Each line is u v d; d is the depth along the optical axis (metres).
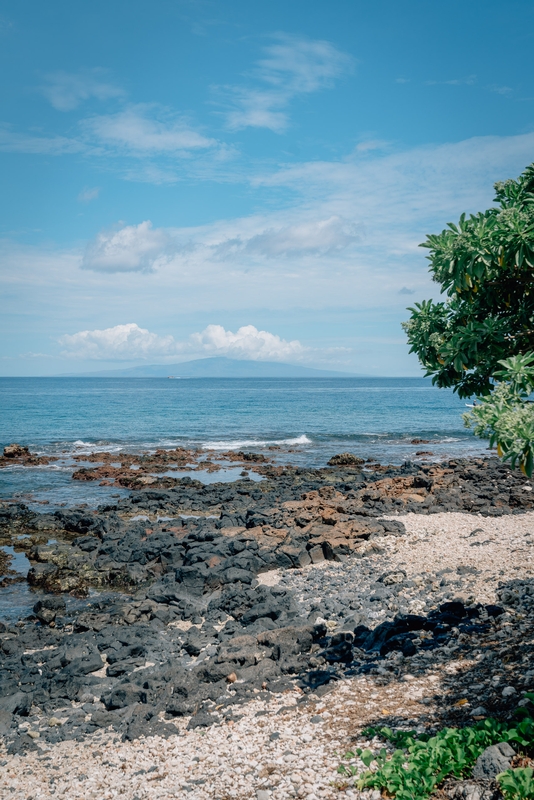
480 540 19.06
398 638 11.41
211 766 8.10
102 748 9.58
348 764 7.26
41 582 19.81
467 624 11.88
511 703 7.88
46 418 80.31
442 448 54.72
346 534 20.86
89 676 12.77
